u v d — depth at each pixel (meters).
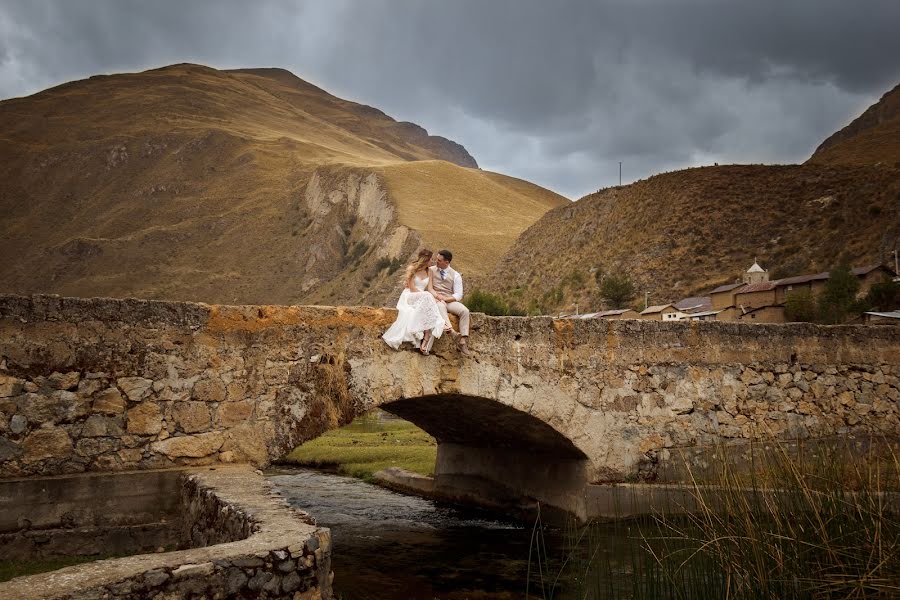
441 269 11.58
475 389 11.80
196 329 9.57
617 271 87.00
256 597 5.18
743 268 76.56
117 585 4.49
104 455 8.84
